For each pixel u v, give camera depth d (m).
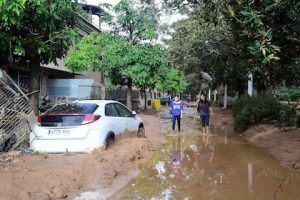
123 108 12.23
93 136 9.71
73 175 7.67
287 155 10.47
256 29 7.07
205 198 6.74
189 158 10.71
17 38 10.02
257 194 7.02
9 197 5.91
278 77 18.48
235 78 28.30
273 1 6.95
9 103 9.75
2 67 11.80
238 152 11.82
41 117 9.98
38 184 6.80
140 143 11.70
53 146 9.67
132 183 7.76
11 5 8.53
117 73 25.95
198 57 24.78
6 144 9.69
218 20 8.40
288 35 8.05
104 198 6.64
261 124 16.14
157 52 25.78
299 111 20.06
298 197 6.85
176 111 18.44
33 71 11.38
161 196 6.84
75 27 11.59
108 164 8.82
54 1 9.62
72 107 10.28
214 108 40.78
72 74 26.84
